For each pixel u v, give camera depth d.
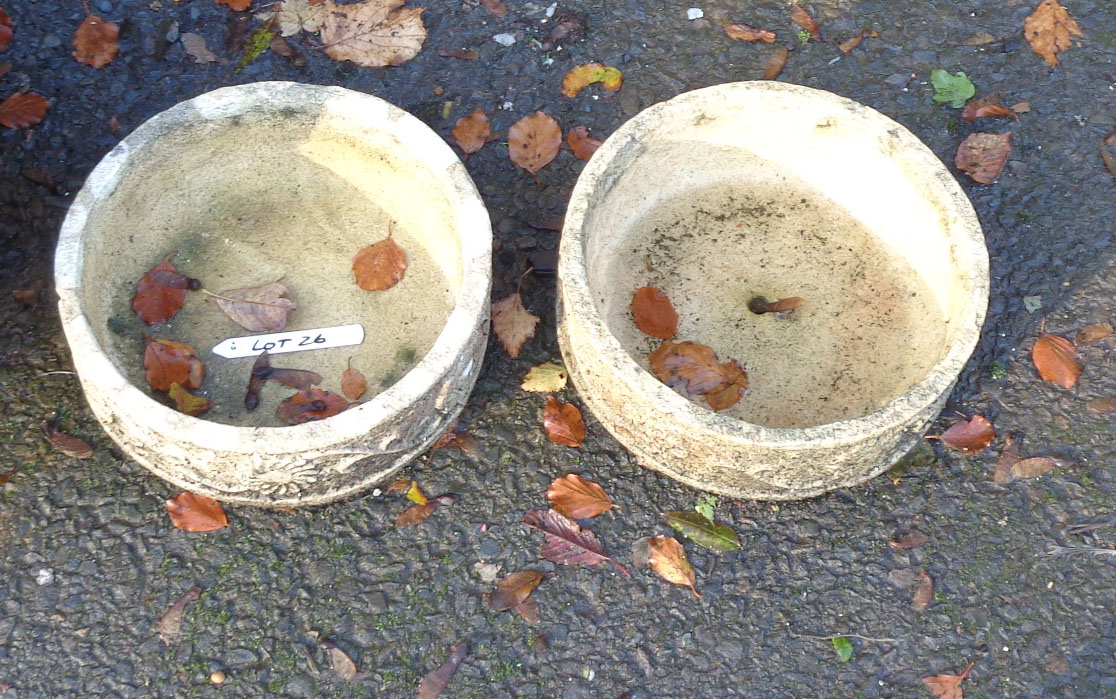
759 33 1.63
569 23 1.63
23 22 1.59
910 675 1.31
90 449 1.38
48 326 1.43
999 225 1.52
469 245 1.29
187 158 1.39
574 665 1.31
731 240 1.45
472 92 1.59
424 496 1.37
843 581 1.35
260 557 1.34
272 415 1.36
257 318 1.39
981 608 1.33
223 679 1.29
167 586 1.33
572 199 1.31
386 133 1.36
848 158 1.41
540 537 1.36
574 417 1.40
